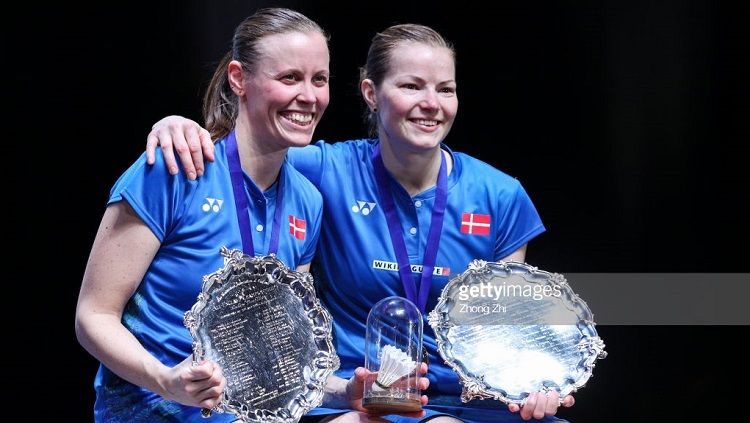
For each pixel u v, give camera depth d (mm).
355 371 7215
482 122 12383
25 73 11039
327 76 7434
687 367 12383
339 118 11898
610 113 12297
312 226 7891
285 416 6977
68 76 11117
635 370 12453
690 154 12281
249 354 7016
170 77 11273
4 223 11172
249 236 7312
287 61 7184
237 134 7465
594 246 12445
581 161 12367
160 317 7094
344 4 11797
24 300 11266
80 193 11234
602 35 12219
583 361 7668
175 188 7074
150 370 6527
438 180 8297
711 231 12312
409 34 8039
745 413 12234
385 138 8203
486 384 7473
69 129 11172
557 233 12461
